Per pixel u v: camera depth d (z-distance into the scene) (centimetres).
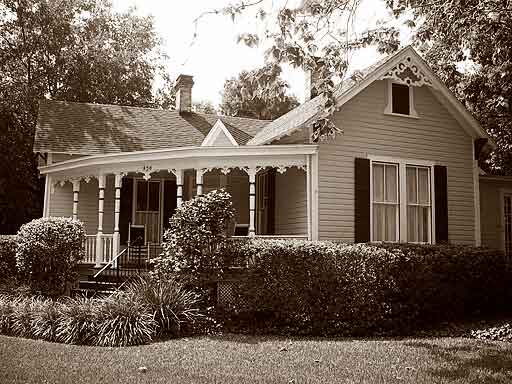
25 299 1126
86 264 1565
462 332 1109
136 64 3209
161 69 3394
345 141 1437
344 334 1064
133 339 910
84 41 2983
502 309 1293
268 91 862
